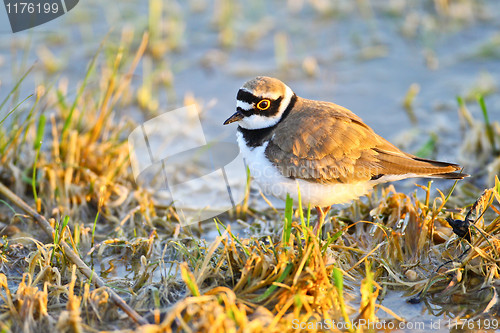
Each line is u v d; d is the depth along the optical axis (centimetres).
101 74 1470
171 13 1758
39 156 1101
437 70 1530
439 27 1691
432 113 1369
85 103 1203
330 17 1783
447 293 796
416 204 897
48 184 1057
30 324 716
